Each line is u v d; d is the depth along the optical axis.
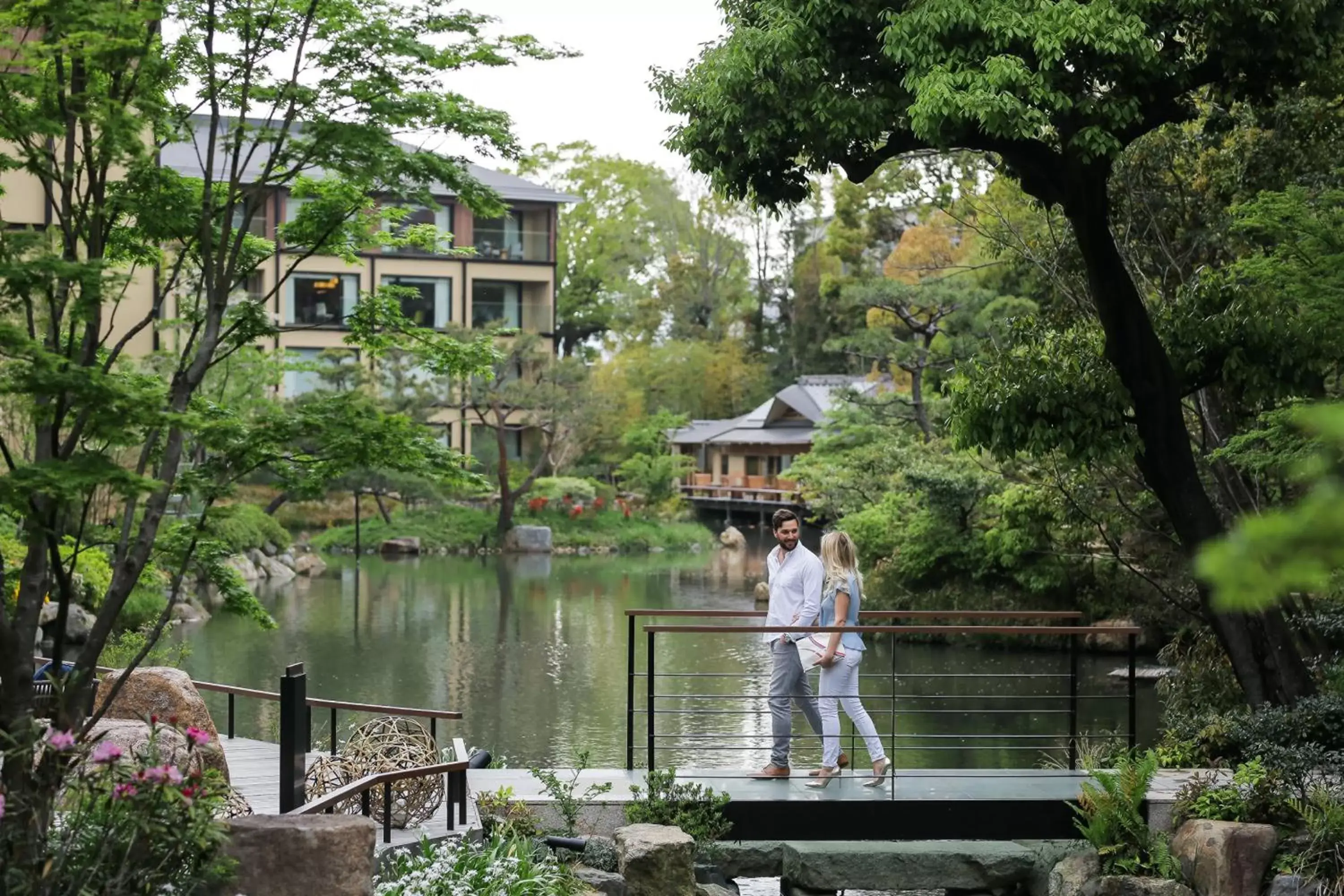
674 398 65.38
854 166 10.12
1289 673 10.47
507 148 6.81
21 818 5.25
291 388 44.59
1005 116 8.90
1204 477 14.84
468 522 43.81
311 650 22.03
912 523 25.39
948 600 24.17
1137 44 9.05
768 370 70.06
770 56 9.34
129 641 14.84
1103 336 10.98
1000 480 24.08
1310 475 2.53
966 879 8.36
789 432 54.50
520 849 7.60
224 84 6.55
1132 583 21.88
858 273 50.38
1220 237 14.90
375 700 17.75
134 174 6.41
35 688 8.53
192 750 5.61
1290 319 9.98
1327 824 8.02
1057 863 8.31
